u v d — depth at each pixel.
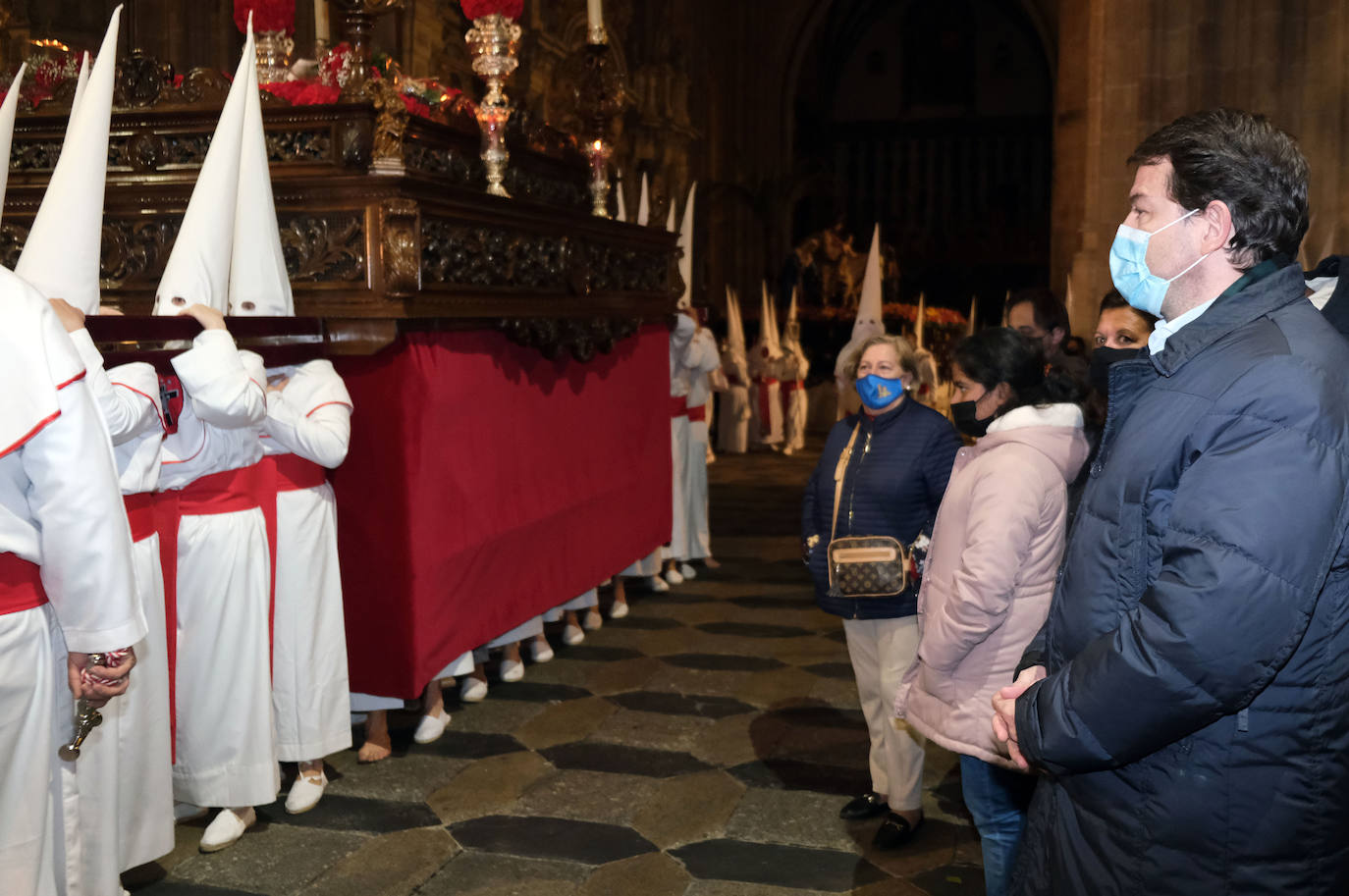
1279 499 1.41
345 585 3.99
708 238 22.86
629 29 18.19
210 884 3.09
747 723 4.43
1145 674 1.46
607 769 3.95
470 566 4.31
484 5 4.20
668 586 6.93
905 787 3.34
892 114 33.12
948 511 2.71
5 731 2.11
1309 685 1.49
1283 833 1.50
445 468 4.11
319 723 3.59
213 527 3.21
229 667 3.26
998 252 30.78
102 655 2.17
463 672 4.32
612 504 5.71
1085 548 1.68
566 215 4.86
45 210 2.76
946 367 15.70
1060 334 3.69
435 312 3.82
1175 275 1.64
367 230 3.61
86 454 2.09
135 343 2.88
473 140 4.30
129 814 2.85
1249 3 6.62
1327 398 1.45
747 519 9.60
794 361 15.32
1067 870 1.68
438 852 3.30
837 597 3.33
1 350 2.02
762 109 26.44
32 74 4.03
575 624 5.65
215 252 3.18
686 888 3.08
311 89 3.78
